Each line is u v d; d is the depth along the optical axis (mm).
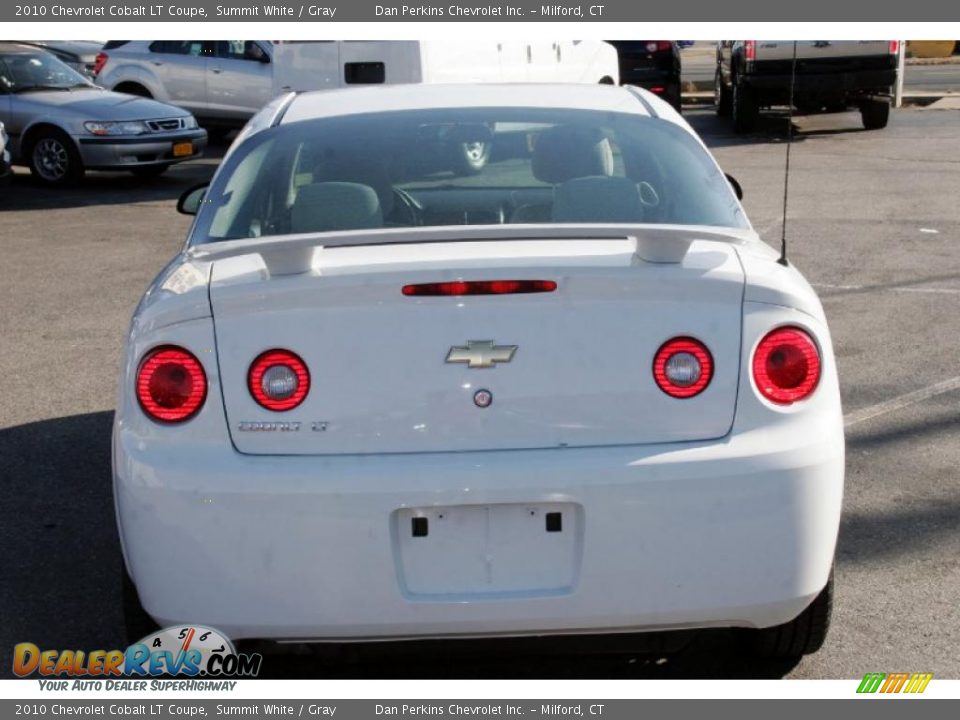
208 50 18750
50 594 4238
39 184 15695
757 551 3037
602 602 3018
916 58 36281
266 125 4242
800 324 3115
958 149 16609
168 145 15727
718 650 3842
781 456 3033
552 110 4223
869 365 6914
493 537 3010
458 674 3756
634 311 3039
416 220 3811
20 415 6281
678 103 21016
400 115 4215
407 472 2967
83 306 8797
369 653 3234
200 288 3123
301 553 2977
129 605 3434
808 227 11148
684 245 3070
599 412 3027
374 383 3012
